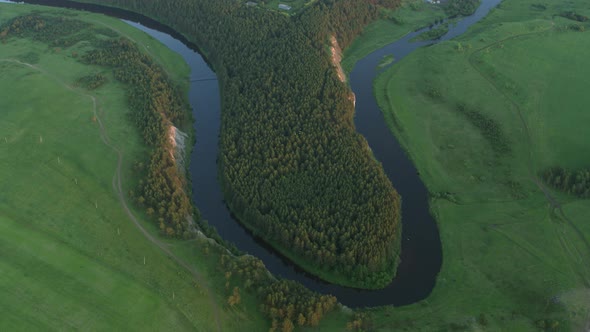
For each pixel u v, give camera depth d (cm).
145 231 12562
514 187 14425
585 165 15088
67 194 13500
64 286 11025
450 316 11044
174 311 10719
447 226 13362
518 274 11900
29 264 11456
